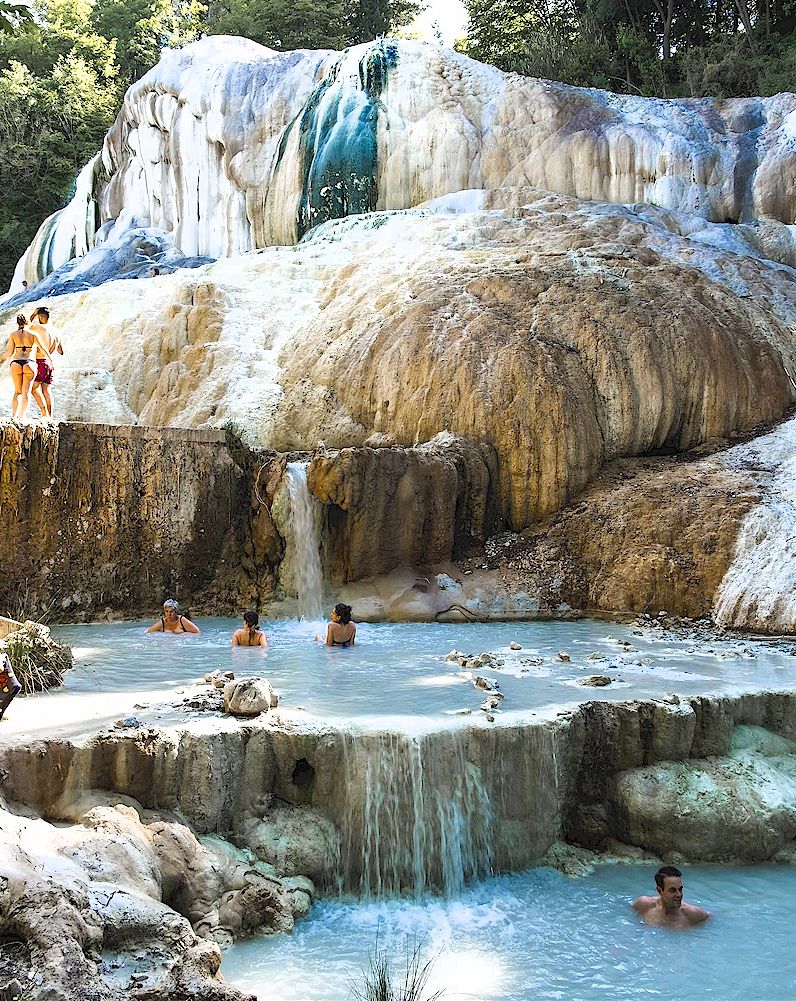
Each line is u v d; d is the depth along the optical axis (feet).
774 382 57.41
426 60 87.45
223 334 63.98
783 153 74.69
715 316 58.18
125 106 107.96
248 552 49.47
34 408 59.57
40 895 15.75
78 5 165.78
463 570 49.34
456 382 53.47
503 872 24.77
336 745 23.84
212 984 16.12
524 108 83.92
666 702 27.48
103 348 65.51
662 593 45.50
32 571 44.19
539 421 51.55
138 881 18.48
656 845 25.93
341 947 20.42
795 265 71.77
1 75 151.74
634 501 48.47
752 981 19.65
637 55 103.91
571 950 20.79
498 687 29.45
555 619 46.88
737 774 27.20
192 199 97.30
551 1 124.88
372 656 35.81
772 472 49.55
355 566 47.73
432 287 59.77
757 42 96.84
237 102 94.58
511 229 69.67
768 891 24.16
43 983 14.40
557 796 25.85
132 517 46.32
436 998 18.44
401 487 47.96
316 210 85.46
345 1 151.53
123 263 93.45
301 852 22.67
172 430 47.62
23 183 146.00
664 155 76.23
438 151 83.05
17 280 114.93
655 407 54.39
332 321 62.34
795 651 37.40
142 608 47.21
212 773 22.81
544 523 50.83
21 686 27.40
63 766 22.03
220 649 37.50
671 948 20.97
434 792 23.79
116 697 27.48
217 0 165.89
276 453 51.70
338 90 87.10
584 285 58.23
